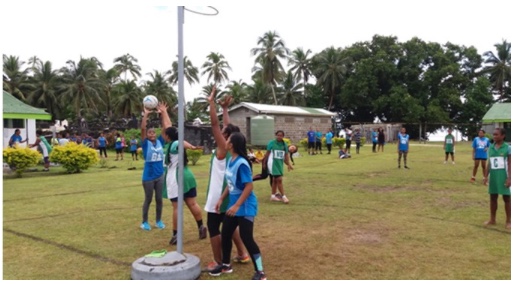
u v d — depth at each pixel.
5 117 18.80
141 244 5.63
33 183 12.05
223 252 4.48
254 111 33.16
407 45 47.34
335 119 46.53
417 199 8.77
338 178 12.38
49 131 32.12
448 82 46.31
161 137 6.41
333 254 5.11
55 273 4.56
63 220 7.05
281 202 8.55
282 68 48.88
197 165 17.56
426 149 28.55
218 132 4.55
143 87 60.69
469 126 46.16
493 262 4.79
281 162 8.51
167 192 5.66
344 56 50.69
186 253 4.89
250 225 4.21
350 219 6.96
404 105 44.38
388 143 39.84
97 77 54.09
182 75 4.53
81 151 15.02
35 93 50.38
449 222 6.67
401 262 4.81
